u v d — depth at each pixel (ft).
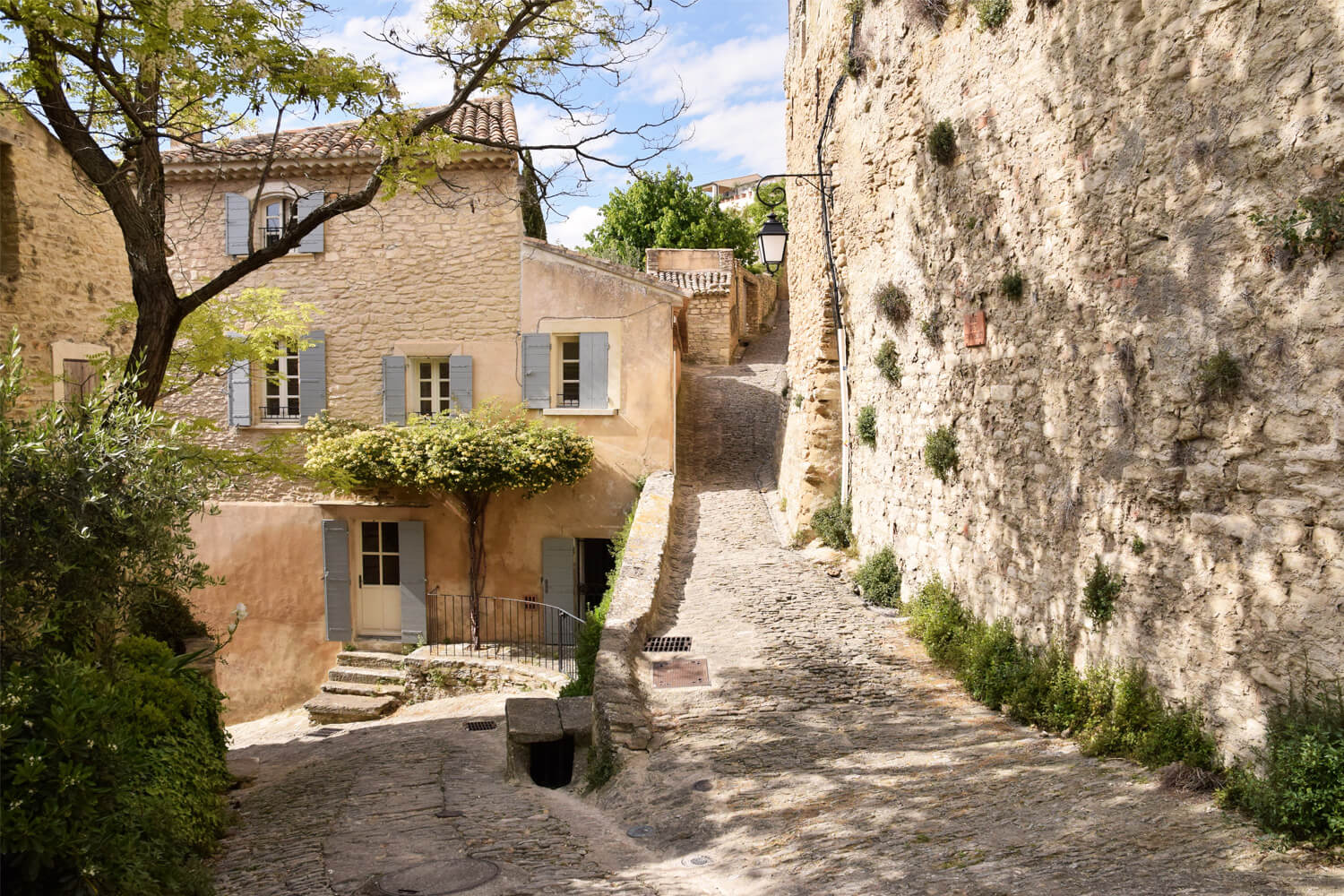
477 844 19.44
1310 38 14.29
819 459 43.42
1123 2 19.08
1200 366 16.66
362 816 22.77
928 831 16.58
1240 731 15.69
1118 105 19.27
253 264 28.43
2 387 16.40
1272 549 15.03
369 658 47.93
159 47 24.27
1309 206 14.11
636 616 30.76
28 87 25.59
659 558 36.50
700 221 111.14
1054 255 22.15
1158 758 17.08
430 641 49.21
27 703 13.76
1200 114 16.71
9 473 15.87
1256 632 15.38
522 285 49.06
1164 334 17.78
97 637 19.43
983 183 26.07
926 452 30.12
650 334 48.49
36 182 34.78
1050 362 22.38
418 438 45.62
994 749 20.52
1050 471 22.47
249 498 50.52
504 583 49.16
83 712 14.47
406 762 30.01
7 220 33.58
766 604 34.06
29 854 13.28
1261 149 15.23
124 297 40.22
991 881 13.87
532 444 46.03
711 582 37.09
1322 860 12.73
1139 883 12.80
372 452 45.85
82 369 37.11
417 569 48.80
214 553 49.90
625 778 22.45
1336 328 13.87
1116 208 19.34
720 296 84.43
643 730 23.82
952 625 27.76
